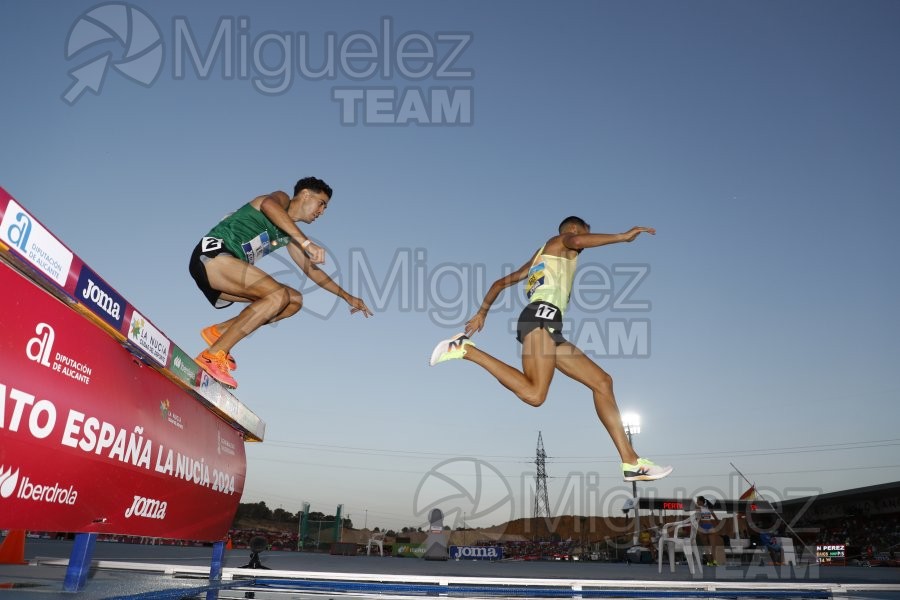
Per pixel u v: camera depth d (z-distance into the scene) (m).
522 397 3.45
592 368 3.52
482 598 4.31
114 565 4.97
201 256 3.83
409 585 4.73
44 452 2.05
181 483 3.27
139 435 2.73
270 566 8.70
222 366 3.68
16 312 1.91
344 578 5.00
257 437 4.76
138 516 2.85
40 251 1.95
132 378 2.71
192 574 4.83
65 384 2.17
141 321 2.67
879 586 5.54
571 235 3.71
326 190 4.36
